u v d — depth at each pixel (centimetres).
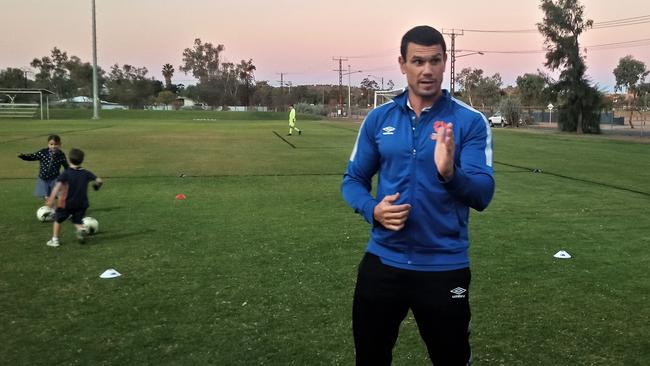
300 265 602
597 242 719
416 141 247
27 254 638
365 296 257
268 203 994
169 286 530
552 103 5103
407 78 247
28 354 389
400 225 234
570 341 416
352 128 4288
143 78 11806
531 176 1427
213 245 685
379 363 268
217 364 377
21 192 1083
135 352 393
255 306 480
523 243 709
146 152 2014
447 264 244
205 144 2442
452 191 228
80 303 485
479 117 251
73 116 6419
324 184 1248
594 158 2002
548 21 4769
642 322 454
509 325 445
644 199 1069
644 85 6969
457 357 254
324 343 409
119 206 946
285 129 4003
